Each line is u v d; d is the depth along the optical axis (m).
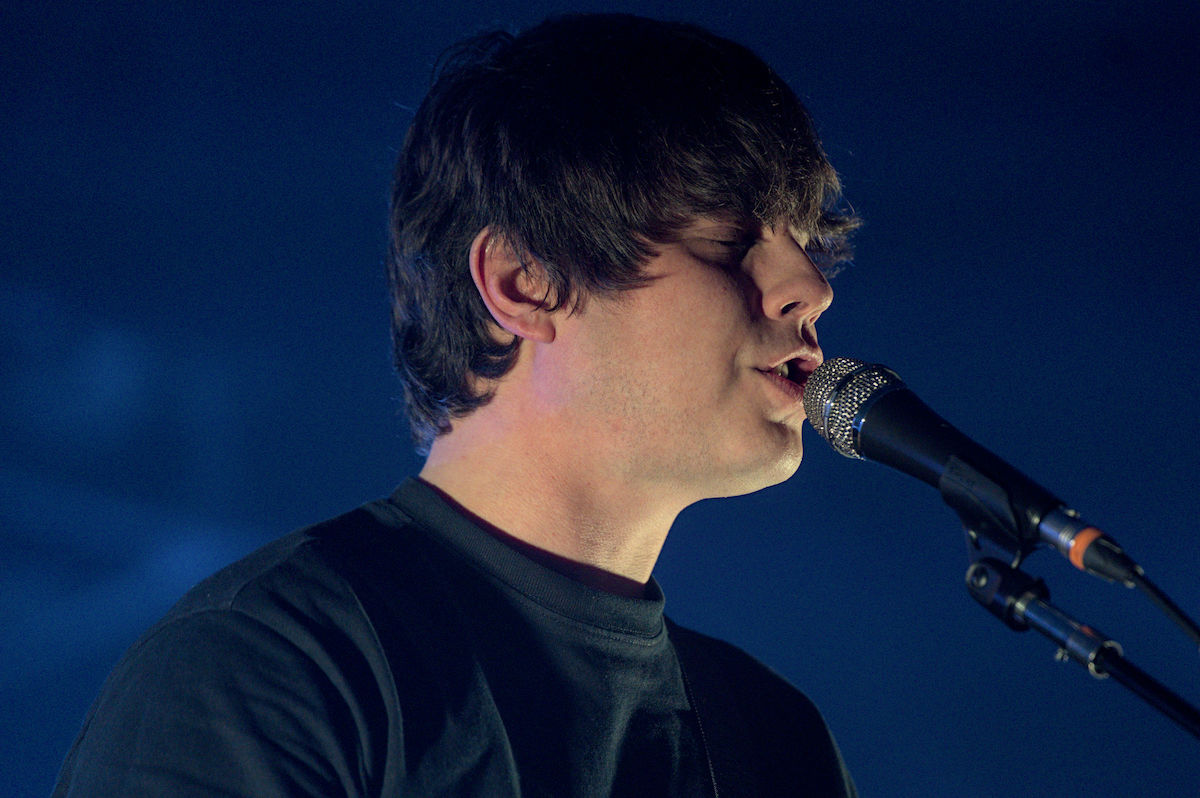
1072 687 17.02
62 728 20.02
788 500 18.56
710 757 5.64
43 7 21.52
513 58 5.91
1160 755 16.33
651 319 5.33
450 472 5.60
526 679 5.05
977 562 4.30
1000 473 4.36
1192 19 20.73
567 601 5.26
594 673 5.23
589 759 5.01
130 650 4.68
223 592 4.73
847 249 6.56
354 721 4.54
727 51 5.82
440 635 4.94
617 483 5.41
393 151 8.24
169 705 4.33
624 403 5.31
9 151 21.70
